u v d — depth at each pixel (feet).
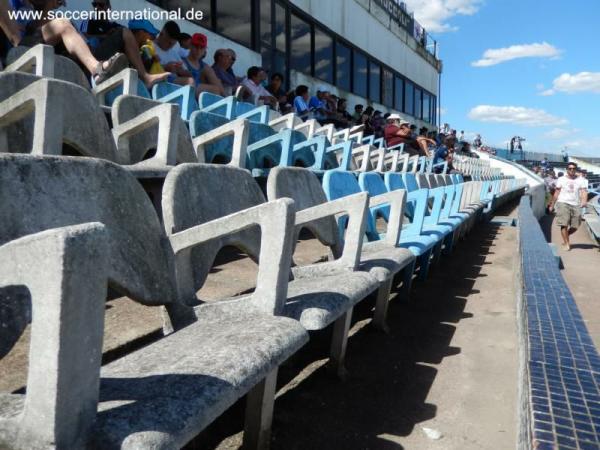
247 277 10.89
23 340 6.91
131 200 6.12
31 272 3.15
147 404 3.54
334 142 26.11
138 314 8.13
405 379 8.70
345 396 7.88
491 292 15.44
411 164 33.37
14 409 3.56
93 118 8.46
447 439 6.93
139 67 16.65
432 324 11.91
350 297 6.73
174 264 6.39
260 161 16.34
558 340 6.98
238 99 23.27
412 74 76.59
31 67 11.87
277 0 39.86
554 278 11.16
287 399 7.61
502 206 55.16
